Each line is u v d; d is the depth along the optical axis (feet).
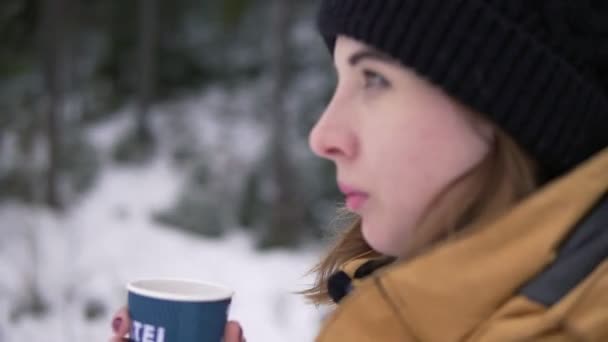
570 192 2.50
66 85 43.68
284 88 33.32
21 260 25.96
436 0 2.63
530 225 2.51
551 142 2.65
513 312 2.42
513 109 2.62
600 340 2.32
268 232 31.50
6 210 30.99
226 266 28.63
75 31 44.06
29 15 38.17
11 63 36.52
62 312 23.71
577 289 2.36
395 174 2.72
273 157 32.91
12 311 23.18
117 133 41.63
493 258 2.51
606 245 2.45
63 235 29.32
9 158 34.42
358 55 2.80
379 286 2.65
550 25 2.66
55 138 33.14
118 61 46.29
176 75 47.03
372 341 2.66
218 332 2.93
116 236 30.25
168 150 40.68
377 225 2.80
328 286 3.51
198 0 48.44
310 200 33.40
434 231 2.71
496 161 2.70
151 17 42.68
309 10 49.01
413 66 2.65
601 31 2.72
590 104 2.71
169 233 31.19
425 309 2.56
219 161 38.11
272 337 22.54
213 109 44.93
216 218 32.30
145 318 2.88
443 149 2.68
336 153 2.85
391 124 2.72
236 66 47.93
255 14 48.80
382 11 2.69
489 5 2.62
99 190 35.14
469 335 2.50
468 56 2.61
